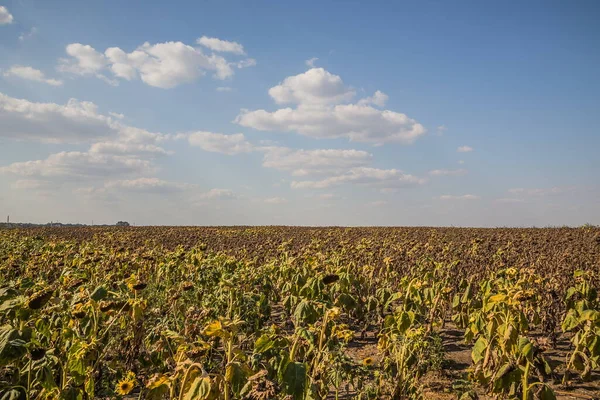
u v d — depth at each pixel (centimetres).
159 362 583
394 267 1308
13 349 404
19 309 494
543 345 588
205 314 657
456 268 1298
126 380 504
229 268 1106
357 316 957
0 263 1176
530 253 1652
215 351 618
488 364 638
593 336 649
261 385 387
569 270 1159
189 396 329
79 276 812
